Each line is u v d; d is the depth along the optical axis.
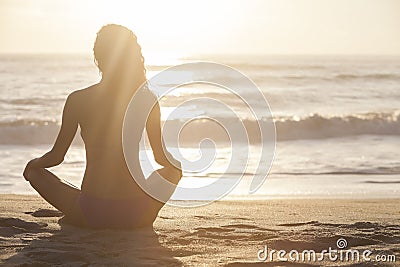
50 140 17.62
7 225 5.46
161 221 5.91
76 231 5.23
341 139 18.45
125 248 4.71
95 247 4.71
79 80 42.28
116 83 5.07
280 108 28.86
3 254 4.50
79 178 11.40
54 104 28.23
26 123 18.36
